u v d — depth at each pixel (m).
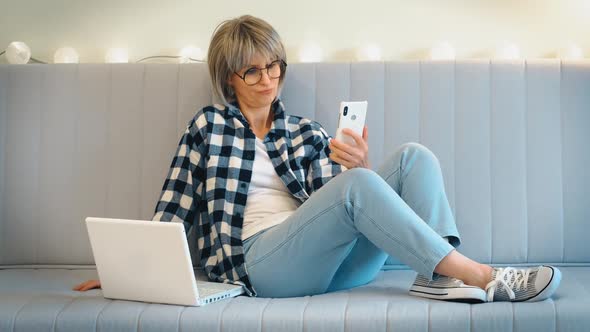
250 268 1.73
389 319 1.48
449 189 2.10
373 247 1.77
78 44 2.45
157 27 2.44
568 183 2.10
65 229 2.15
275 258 1.67
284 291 1.70
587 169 2.10
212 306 1.57
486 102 2.12
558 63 2.13
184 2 2.44
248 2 2.43
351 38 2.41
